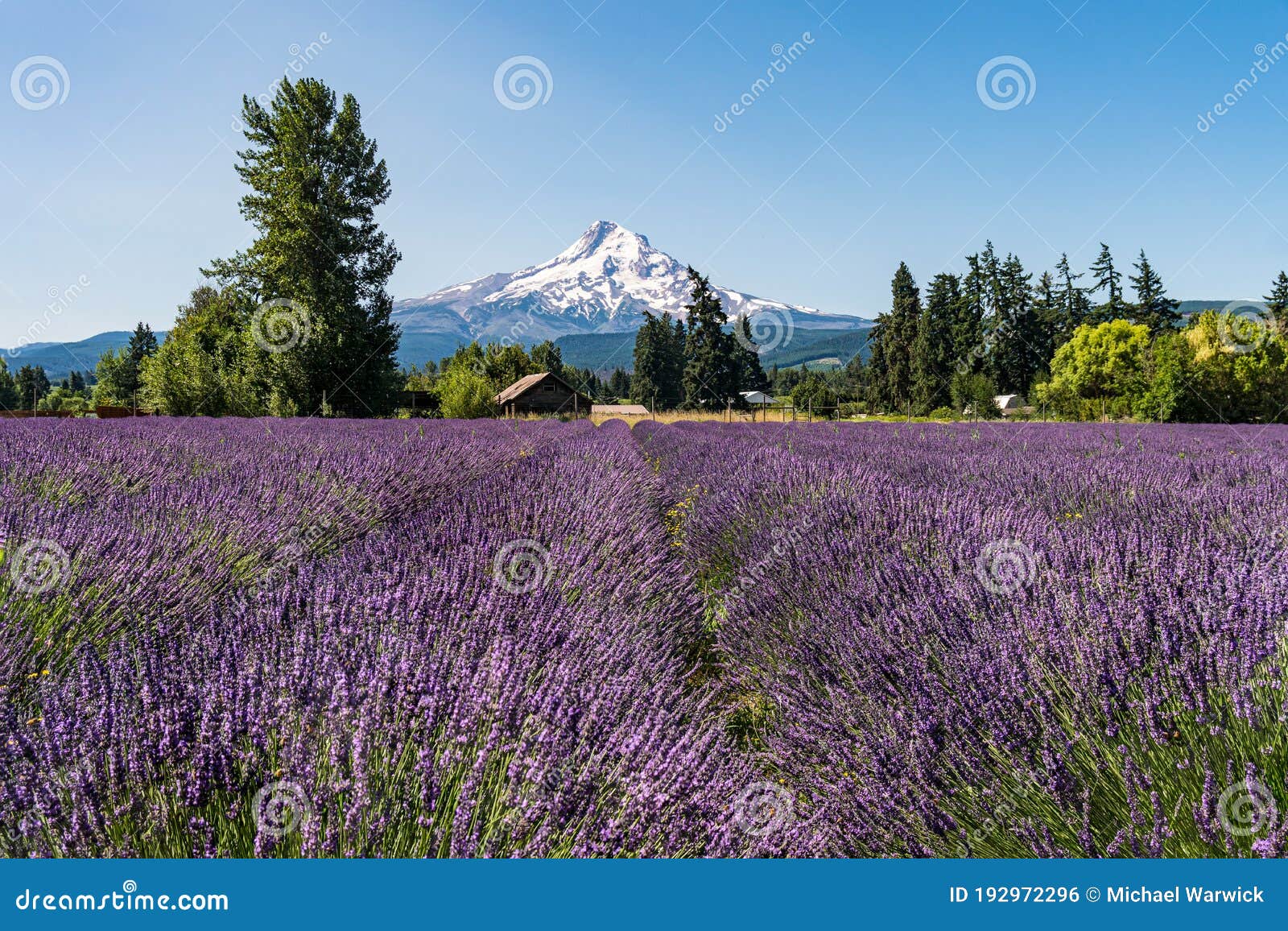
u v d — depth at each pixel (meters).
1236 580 2.05
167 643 1.94
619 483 5.71
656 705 1.85
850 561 3.03
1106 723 1.66
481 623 2.25
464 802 1.38
